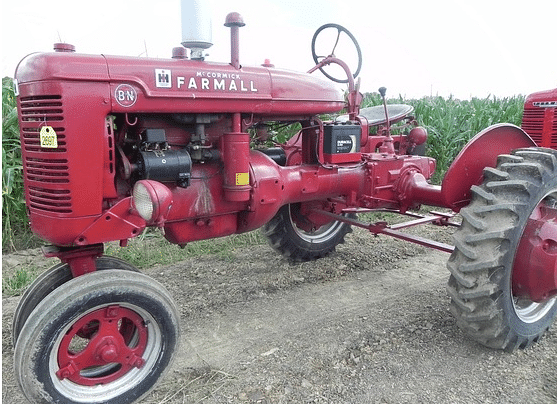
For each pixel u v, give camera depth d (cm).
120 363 228
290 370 262
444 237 517
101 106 215
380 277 405
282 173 307
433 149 787
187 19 250
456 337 297
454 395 238
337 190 342
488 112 928
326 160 332
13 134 512
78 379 218
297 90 287
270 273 412
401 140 493
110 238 227
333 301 357
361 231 543
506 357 275
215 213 273
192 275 408
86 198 218
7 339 303
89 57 214
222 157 267
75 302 203
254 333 308
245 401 235
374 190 354
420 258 454
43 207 222
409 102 1099
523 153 286
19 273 395
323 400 235
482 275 260
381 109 504
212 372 261
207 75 245
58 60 205
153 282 225
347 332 305
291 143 378
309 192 322
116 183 242
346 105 368
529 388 244
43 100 207
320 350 283
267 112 276
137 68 224
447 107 889
